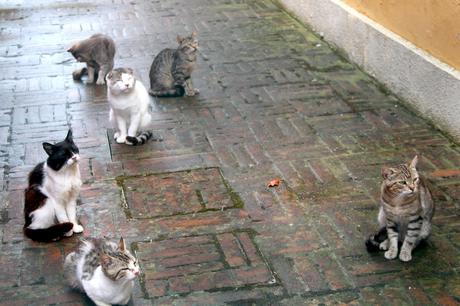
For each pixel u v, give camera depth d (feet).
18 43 20.31
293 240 12.64
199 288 11.75
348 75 18.33
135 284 11.81
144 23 22.11
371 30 17.88
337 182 14.03
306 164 14.58
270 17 22.66
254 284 11.82
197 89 17.53
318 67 18.78
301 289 11.73
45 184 12.52
